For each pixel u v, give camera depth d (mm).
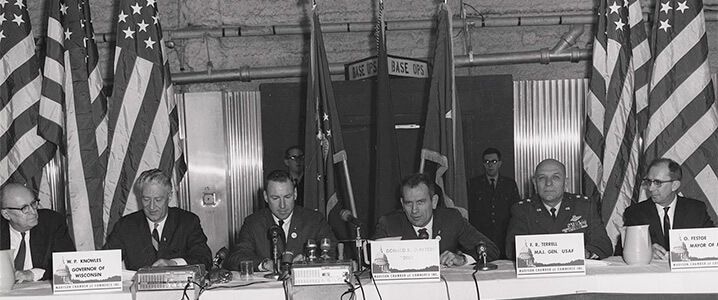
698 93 6012
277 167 7277
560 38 7410
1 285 3990
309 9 7484
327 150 6156
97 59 6168
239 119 7375
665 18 6098
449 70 6172
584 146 6164
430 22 7383
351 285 3771
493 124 7230
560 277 3857
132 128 5969
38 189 6062
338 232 6102
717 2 7219
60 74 6039
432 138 6160
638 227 4180
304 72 7328
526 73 7430
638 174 6016
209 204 7305
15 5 6129
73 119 6027
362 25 7387
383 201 6125
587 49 7223
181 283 3803
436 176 6148
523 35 7445
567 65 7402
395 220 4797
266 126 7293
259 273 4332
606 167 6031
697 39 6039
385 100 6219
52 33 6051
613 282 3848
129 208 5910
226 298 3754
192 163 7324
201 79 7312
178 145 6168
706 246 3912
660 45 6086
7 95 6070
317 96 6195
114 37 7320
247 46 7480
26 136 6051
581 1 7402
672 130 6016
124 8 6082
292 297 3764
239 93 7375
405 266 3865
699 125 5996
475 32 7445
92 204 6012
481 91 7230
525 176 7336
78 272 3898
